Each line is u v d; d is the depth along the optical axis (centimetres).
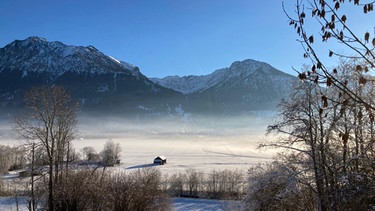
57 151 3228
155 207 3300
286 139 1931
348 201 1235
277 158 2083
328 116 1534
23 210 3931
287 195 2033
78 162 3525
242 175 6006
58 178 3183
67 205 2842
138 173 3950
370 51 531
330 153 1642
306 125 1758
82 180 2939
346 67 1302
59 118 3275
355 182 1175
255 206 2334
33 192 3388
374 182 1065
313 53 540
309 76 589
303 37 540
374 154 1118
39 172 3225
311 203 2080
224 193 5669
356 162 1308
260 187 2103
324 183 1666
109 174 3319
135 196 3038
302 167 1805
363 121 1151
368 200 1234
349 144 1536
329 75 561
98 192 2912
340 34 538
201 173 7531
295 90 1873
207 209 5047
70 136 3625
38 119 3147
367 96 952
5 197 4462
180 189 6238
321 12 537
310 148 1817
